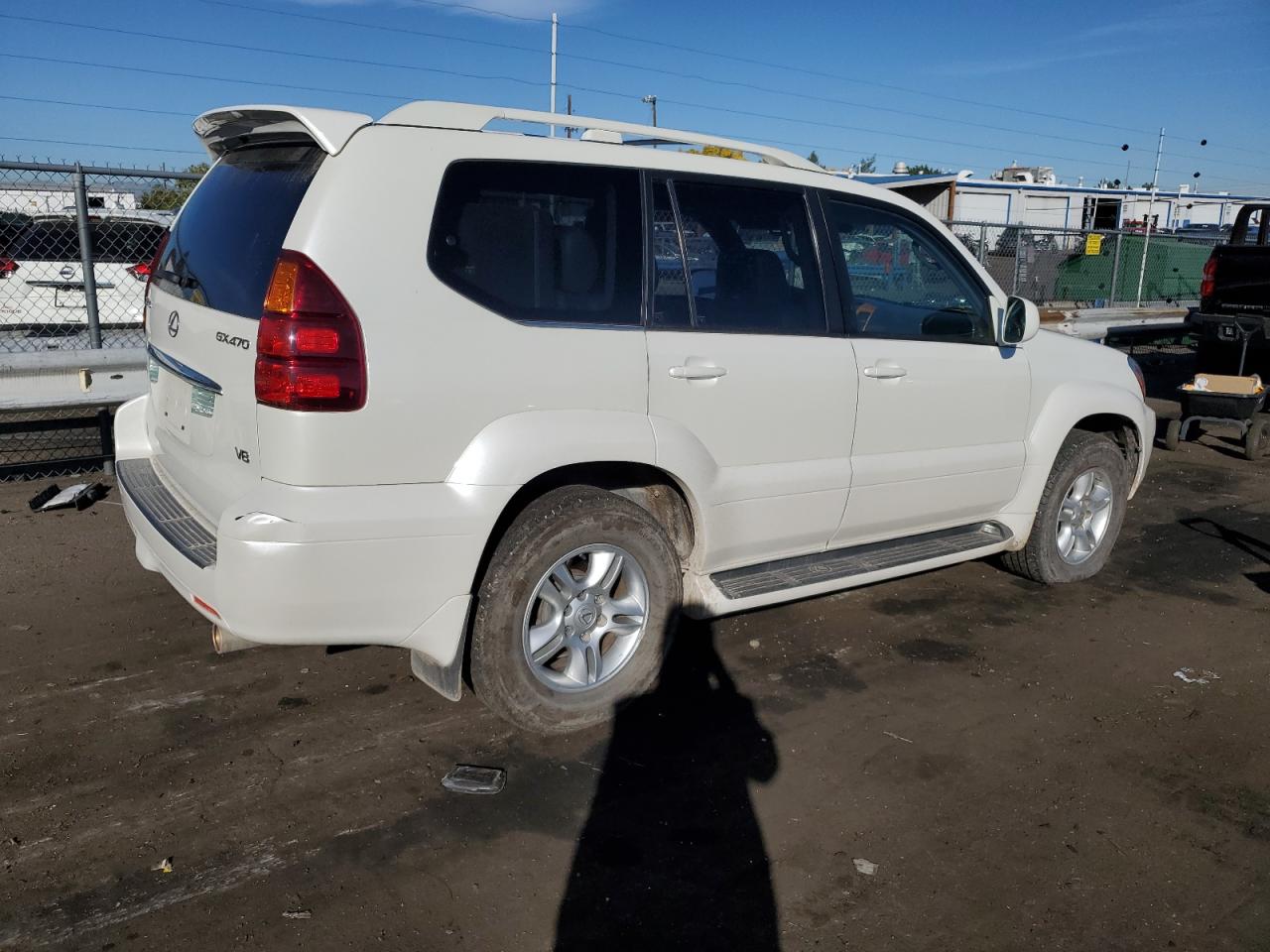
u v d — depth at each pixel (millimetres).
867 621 4840
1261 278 9383
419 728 3666
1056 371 5012
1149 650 4609
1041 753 3662
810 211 4133
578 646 3588
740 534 3932
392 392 3012
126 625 4438
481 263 3232
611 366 3445
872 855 3029
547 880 2865
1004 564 5453
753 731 3742
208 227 3611
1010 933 2707
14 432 7914
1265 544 6297
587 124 3621
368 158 3064
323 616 3016
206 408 3330
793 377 3932
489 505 3174
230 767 3367
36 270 7906
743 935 2674
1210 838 3164
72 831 2992
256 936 2596
